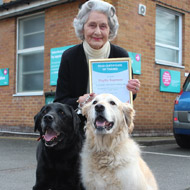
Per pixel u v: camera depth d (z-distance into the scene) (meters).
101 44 4.05
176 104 8.08
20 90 11.43
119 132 3.55
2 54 11.73
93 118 3.50
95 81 3.96
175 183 4.84
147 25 9.95
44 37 10.70
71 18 9.73
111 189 3.39
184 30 11.38
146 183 3.54
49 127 3.62
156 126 10.16
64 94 4.21
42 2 10.12
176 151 7.79
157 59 10.67
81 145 4.03
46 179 3.80
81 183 3.89
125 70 3.94
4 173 5.41
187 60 11.46
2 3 11.78
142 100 9.77
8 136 11.16
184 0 11.30
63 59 4.23
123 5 9.18
